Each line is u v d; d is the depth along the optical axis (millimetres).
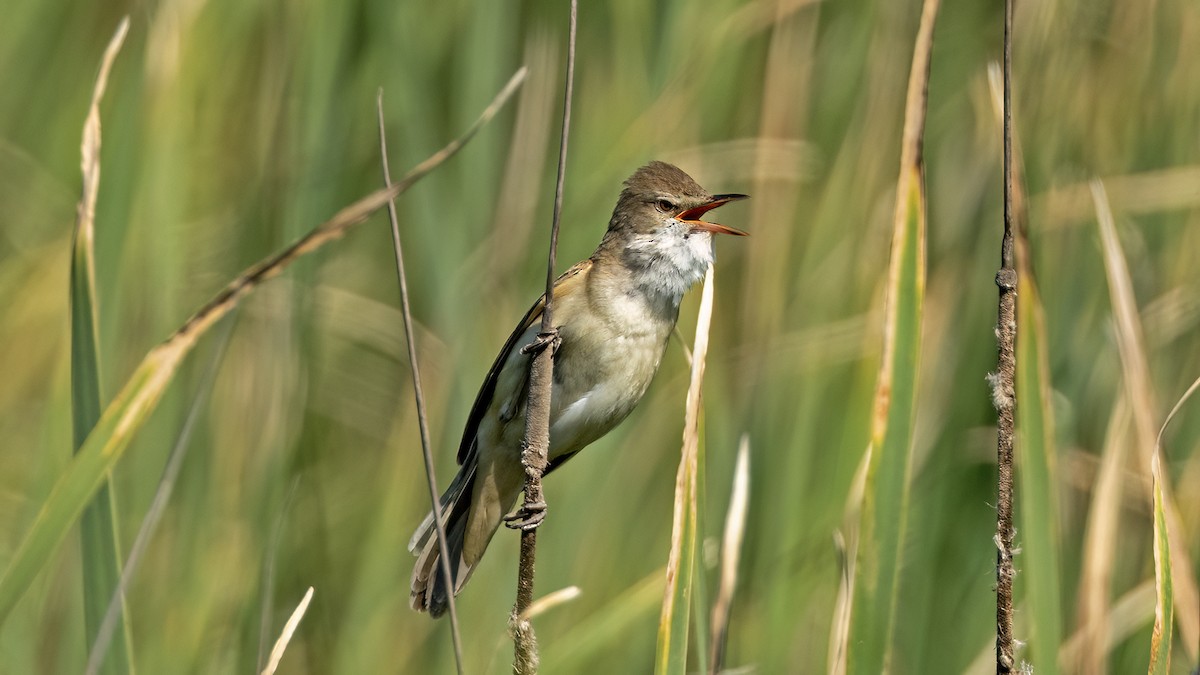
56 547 4941
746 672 8523
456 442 10000
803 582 9570
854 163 10914
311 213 10398
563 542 10086
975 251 10266
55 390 8500
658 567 10273
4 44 12711
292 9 10906
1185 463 9844
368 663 9773
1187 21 10766
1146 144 10609
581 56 11117
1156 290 10352
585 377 8273
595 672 9609
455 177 10461
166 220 9898
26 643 8930
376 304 11891
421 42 10812
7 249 12508
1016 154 6133
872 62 11039
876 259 10641
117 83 11430
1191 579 6871
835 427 10062
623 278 8375
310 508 10508
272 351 10164
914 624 9562
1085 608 7629
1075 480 9656
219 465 9875
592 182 10406
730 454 10164
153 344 9797
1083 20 10664
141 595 9523
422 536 8148
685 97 10484
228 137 11820
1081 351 10000
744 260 11102
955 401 9961
